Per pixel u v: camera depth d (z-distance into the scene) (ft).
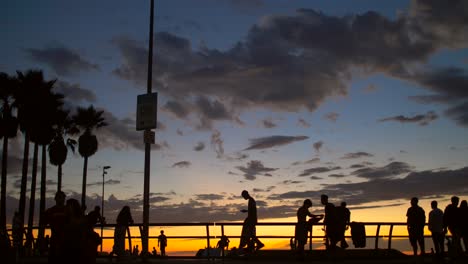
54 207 40.24
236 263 60.29
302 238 61.57
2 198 168.66
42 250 74.74
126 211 63.93
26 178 175.83
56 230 38.88
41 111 177.37
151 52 68.90
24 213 174.40
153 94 65.36
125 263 61.93
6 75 171.32
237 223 63.16
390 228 67.41
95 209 61.93
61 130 207.31
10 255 57.00
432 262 61.62
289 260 62.59
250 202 63.46
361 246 64.08
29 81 174.91
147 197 64.18
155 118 64.59
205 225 63.05
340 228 61.62
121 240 63.46
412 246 63.52
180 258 63.10
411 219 63.00
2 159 170.50
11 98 173.78
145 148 65.31
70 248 38.17
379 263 60.39
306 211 62.28
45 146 193.98
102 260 68.13
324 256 62.90
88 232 39.60
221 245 62.85
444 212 63.62
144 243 62.44
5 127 170.30
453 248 63.26
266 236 63.31
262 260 62.44
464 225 62.64
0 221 166.20
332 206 62.44
